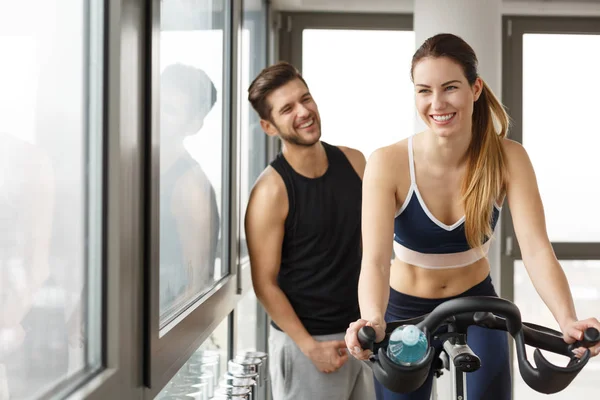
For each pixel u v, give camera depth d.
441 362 1.62
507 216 4.59
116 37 1.32
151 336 1.53
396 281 2.11
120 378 1.35
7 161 0.96
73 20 1.19
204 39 2.44
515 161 1.85
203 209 2.46
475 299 1.32
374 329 1.28
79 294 1.23
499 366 1.84
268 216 2.48
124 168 1.36
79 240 1.23
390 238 1.82
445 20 3.89
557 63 4.62
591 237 4.66
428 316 1.34
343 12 4.61
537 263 1.74
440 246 1.96
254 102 2.53
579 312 4.65
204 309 2.26
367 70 4.64
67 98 1.17
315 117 2.49
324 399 2.47
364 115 4.65
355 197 2.53
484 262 2.10
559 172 4.66
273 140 4.55
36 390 1.05
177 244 2.04
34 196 1.04
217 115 2.75
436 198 1.89
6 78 0.95
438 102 1.59
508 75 4.62
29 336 1.03
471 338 1.86
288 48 4.63
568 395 4.55
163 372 1.66
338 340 2.49
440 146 1.81
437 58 1.58
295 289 2.52
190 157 2.23
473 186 1.83
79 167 1.22
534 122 4.65
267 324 4.42
